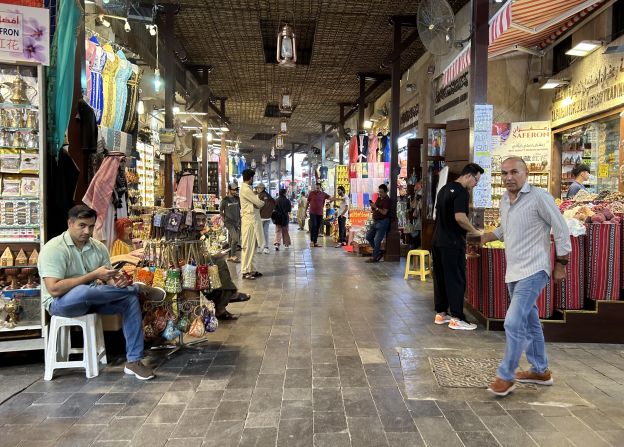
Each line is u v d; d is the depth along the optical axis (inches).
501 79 328.8
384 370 129.6
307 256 398.0
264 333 166.6
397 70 368.8
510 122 329.4
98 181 154.1
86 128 157.2
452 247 171.0
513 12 237.3
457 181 174.7
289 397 112.1
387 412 103.9
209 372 129.3
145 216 254.5
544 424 98.3
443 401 109.6
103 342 138.1
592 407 106.3
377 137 489.7
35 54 136.3
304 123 878.4
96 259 134.5
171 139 352.5
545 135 310.0
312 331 168.9
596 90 255.8
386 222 357.4
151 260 150.2
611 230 154.0
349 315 192.1
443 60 388.8
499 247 168.1
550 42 304.8
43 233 140.8
